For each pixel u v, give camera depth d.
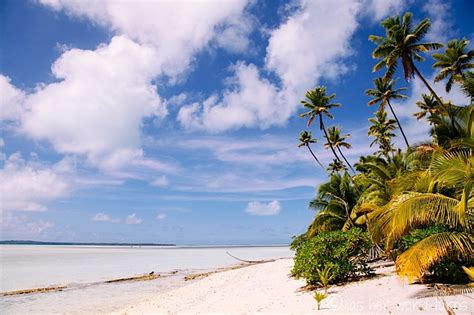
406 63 28.05
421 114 40.38
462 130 12.62
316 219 28.62
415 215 10.80
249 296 17.14
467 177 10.19
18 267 54.09
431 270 11.44
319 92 39.34
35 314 19.08
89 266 56.72
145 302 21.33
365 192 24.80
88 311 19.52
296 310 11.25
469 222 10.84
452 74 33.06
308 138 45.81
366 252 16.62
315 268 15.77
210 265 58.50
